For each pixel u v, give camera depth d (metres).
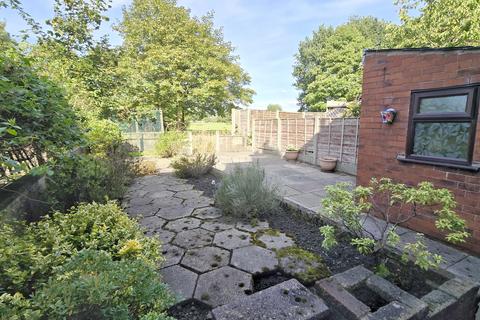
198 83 11.61
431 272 1.90
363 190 2.17
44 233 1.67
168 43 11.16
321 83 18.28
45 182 2.78
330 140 6.84
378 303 1.66
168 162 7.98
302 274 2.00
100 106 5.94
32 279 1.29
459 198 2.47
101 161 4.65
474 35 6.18
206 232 2.89
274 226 3.09
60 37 5.32
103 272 1.20
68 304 0.99
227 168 6.66
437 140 2.62
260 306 1.53
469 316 1.75
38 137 2.05
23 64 1.99
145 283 1.28
